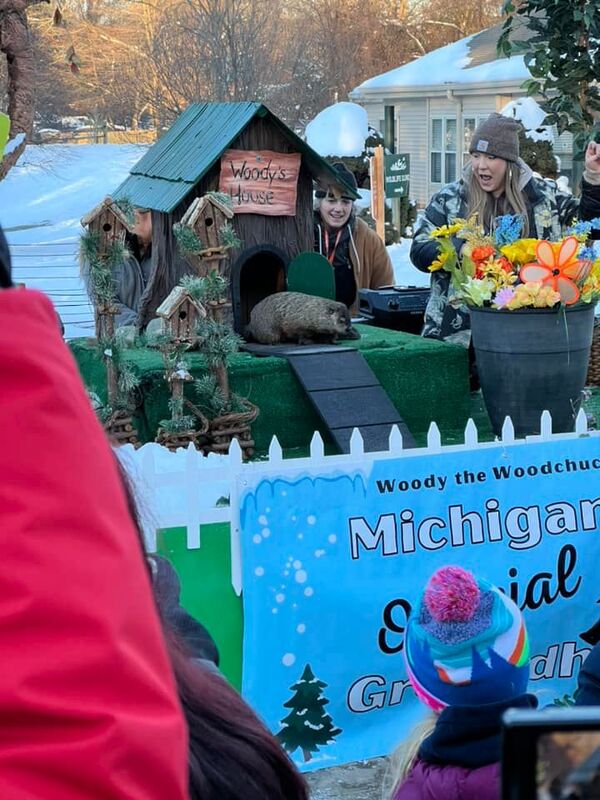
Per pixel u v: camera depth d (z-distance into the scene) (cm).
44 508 81
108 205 454
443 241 492
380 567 365
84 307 1128
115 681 81
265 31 2375
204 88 2303
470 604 220
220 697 132
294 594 359
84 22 2900
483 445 375
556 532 383
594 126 704
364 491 362
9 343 82
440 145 2514
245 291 570
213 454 424
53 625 80
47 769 78
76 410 84
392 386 518
